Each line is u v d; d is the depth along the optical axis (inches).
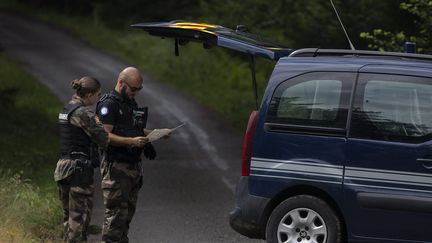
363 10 1847.9
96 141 882.8
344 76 868.0
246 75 3363.7
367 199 840.9
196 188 1477.6
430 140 831.7
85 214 917.8
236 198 902.4
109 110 883.4
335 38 1894.7
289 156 869.8
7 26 5265.8
